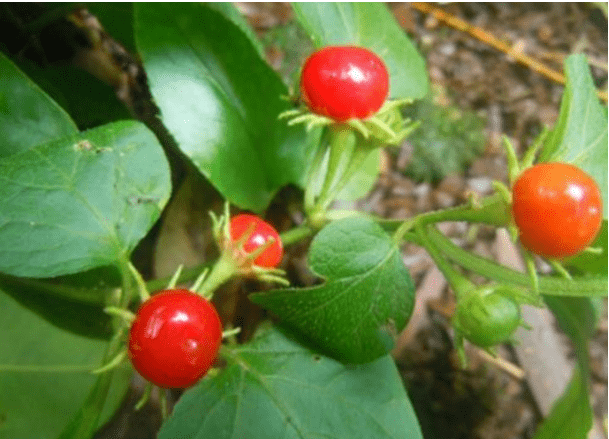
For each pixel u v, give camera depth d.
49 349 0.09
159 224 0.13
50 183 0.07
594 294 0.08
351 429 0.08
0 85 0.09
